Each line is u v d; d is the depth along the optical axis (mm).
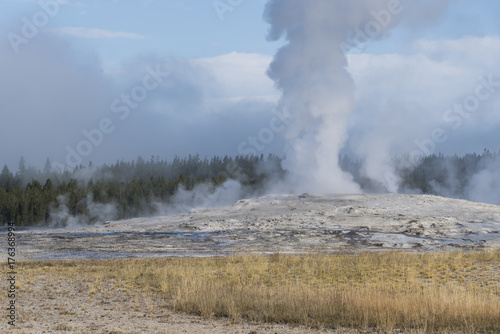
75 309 22156
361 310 19656
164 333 17250
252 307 21250
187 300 22672
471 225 68312
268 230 67750
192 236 65688
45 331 17141
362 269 35375
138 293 26672
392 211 77688
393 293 24844
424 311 19078
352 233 64250
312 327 18484
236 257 42969
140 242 60719
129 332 17188
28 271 35000
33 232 77812
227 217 79375
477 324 18031
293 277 32469
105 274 33094
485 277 32219
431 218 72062
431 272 33938
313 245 56594
